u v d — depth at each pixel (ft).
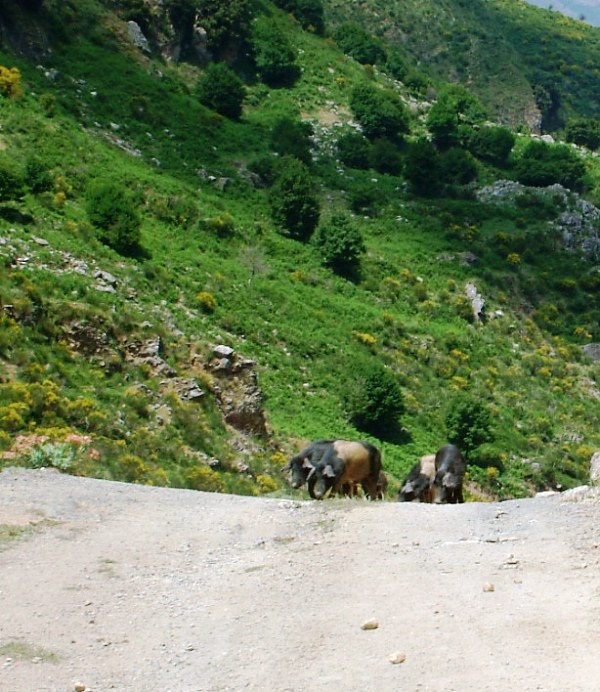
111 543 37.35
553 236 244.63
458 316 201.05
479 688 22.80
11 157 173.78
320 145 268.82
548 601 28.22
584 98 503.20
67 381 98.12
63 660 26.55
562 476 144.15
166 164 219.41
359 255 206.08
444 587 29.96
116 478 71.26
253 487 87.25
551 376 191.21
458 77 456.45
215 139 242.37
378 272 207.10
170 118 240.12
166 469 85.71
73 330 107.76
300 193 211.00
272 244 198.08
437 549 33.81
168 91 253.24
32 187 159.63
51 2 250.16
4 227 137.08
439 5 493.77
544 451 152.56
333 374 151.84
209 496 45.50
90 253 144.46
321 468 48.21
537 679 23.07
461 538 35.04
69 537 38.06
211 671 25.36
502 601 28.45
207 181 219.61
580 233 249.14
